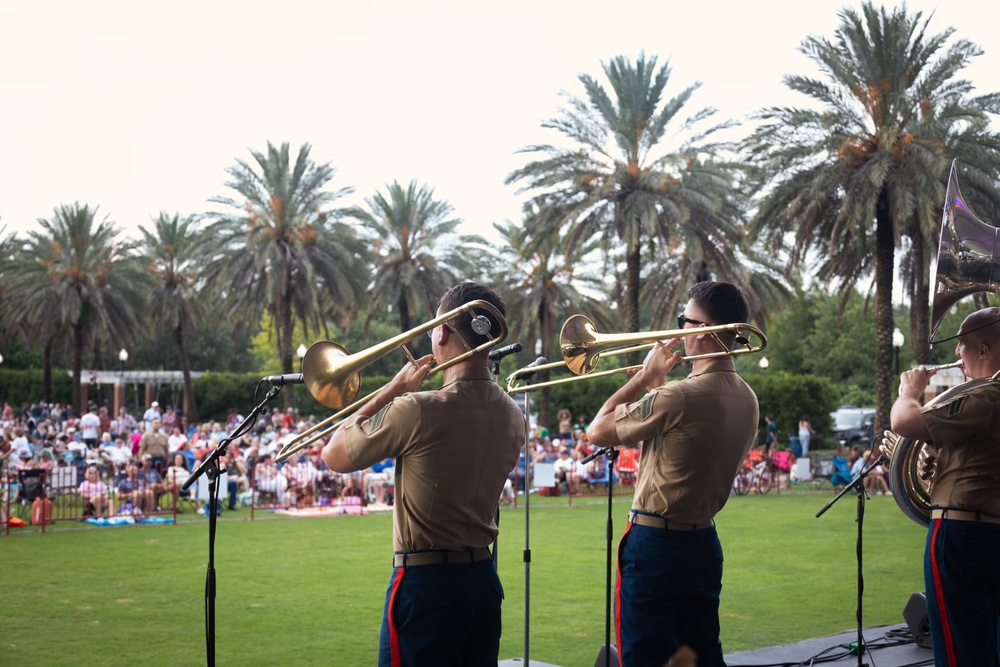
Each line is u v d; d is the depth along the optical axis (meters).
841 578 10.82
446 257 35.03
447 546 3.41
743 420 4.12
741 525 16.02
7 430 22.22
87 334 40.97
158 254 41.28
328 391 3.57
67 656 7.12
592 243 32.41
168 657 7.12
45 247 38.25
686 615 4.12
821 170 22.28
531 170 25.91
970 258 4.02
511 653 7.43
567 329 4.49
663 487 4.07
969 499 4.09
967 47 21.33
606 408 4.21
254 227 30.86
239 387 47.31
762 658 6.09
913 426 4.13
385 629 3.42
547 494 21.97
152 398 52.91
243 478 18.62
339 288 31.78
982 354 4.21
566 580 10.73
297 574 10.97
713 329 3.94
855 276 25.64
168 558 12.12
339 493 18.89
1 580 10.46
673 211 24.72
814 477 24.44
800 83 22.22
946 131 20.92
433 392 3.44
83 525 15.89
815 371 56.12
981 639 4.10
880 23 21.64
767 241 23.75
